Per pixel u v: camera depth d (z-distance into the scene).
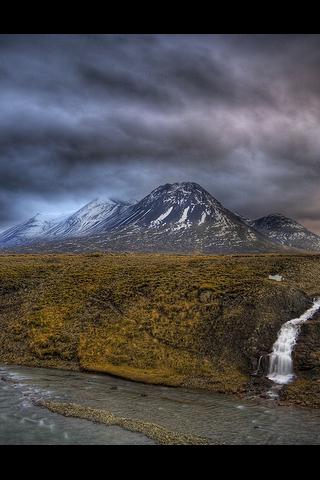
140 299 57.00
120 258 87.38
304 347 42.19
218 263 68.12
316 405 34.47
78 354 47.78
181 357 44.94
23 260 87.94
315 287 58.06
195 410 33.19
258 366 41.91
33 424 28.69
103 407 33.31
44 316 56.50
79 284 64.50
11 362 48.56
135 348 47.38
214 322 48.84
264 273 60.78
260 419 31.30
